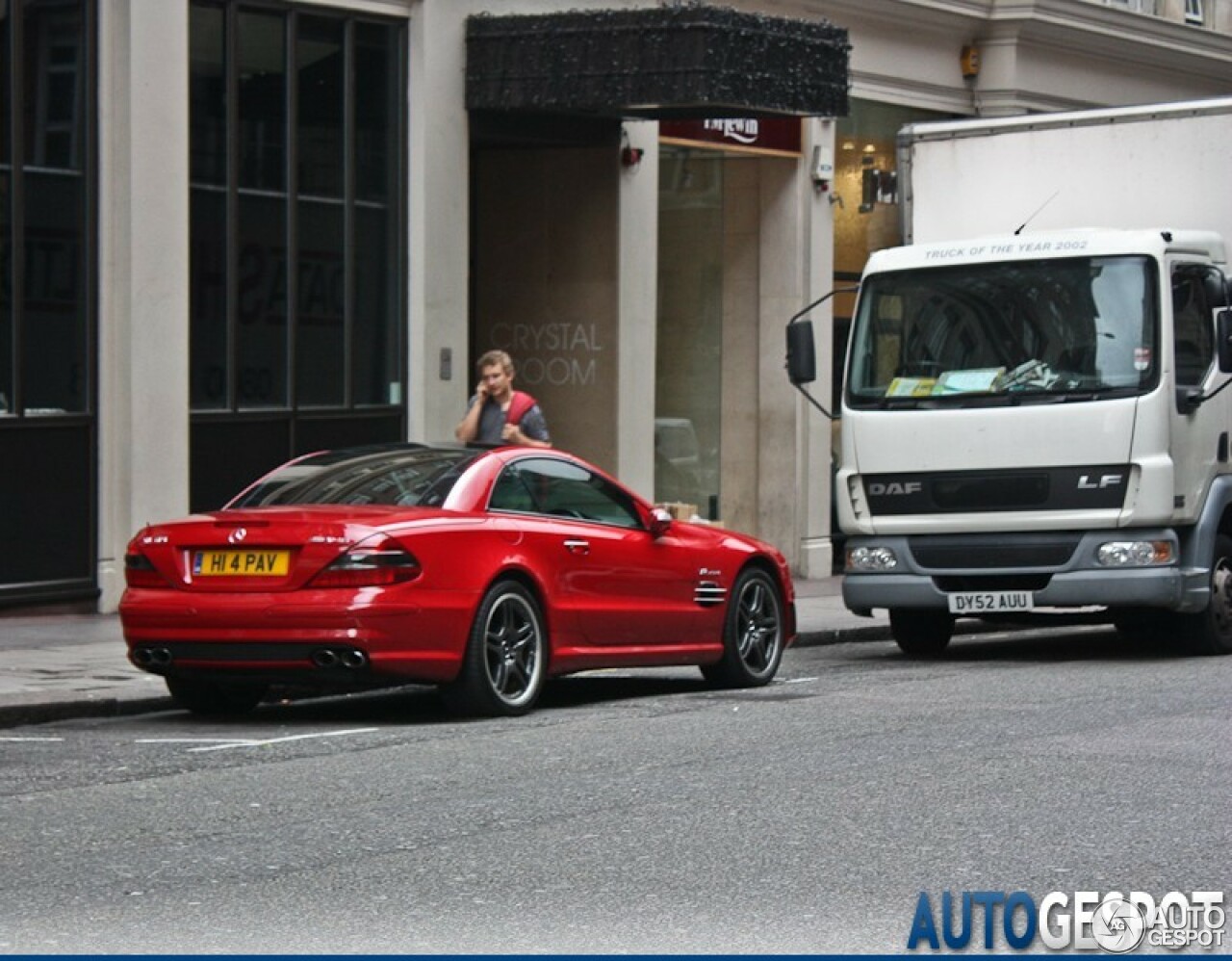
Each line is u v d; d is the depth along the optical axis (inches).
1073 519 1533.0
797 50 1987.0
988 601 1558.8
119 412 1728.6
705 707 1251.8
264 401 1834.4
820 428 2401.6
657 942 665.6
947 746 1066.7
